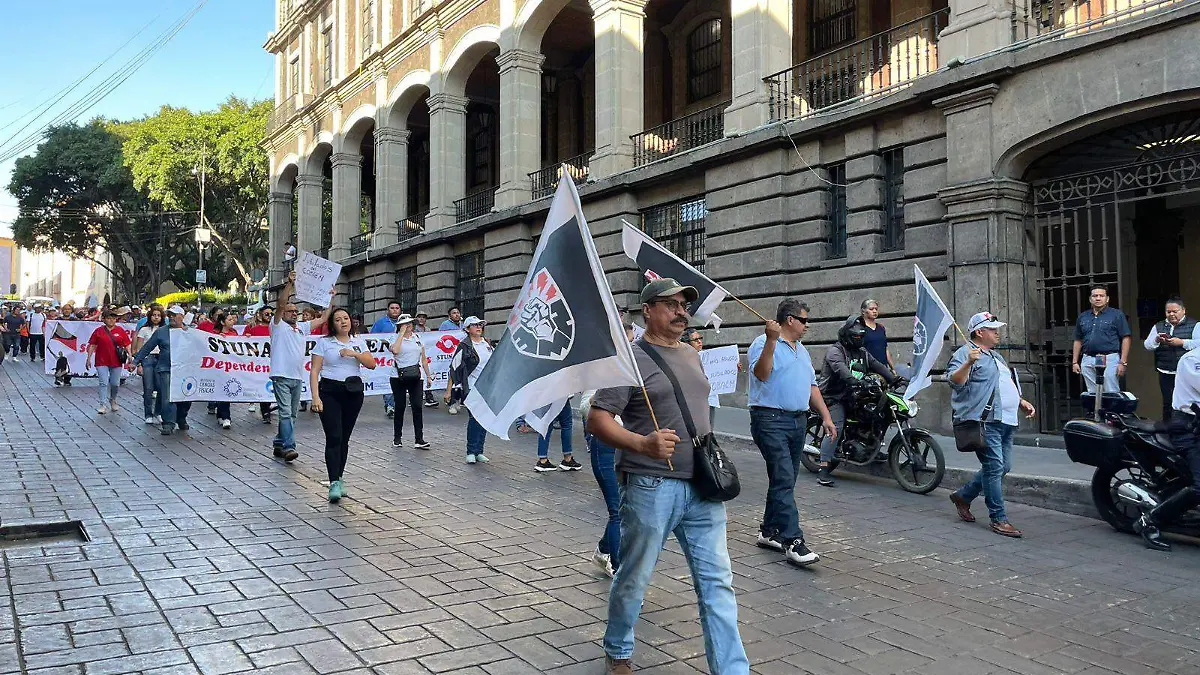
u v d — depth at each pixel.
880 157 13.52
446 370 16.08
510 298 22.50
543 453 9.59
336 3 33.41
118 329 15.42
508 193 22.70
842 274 13.76
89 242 53.88
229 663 4.00
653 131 19.75
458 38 25.59
